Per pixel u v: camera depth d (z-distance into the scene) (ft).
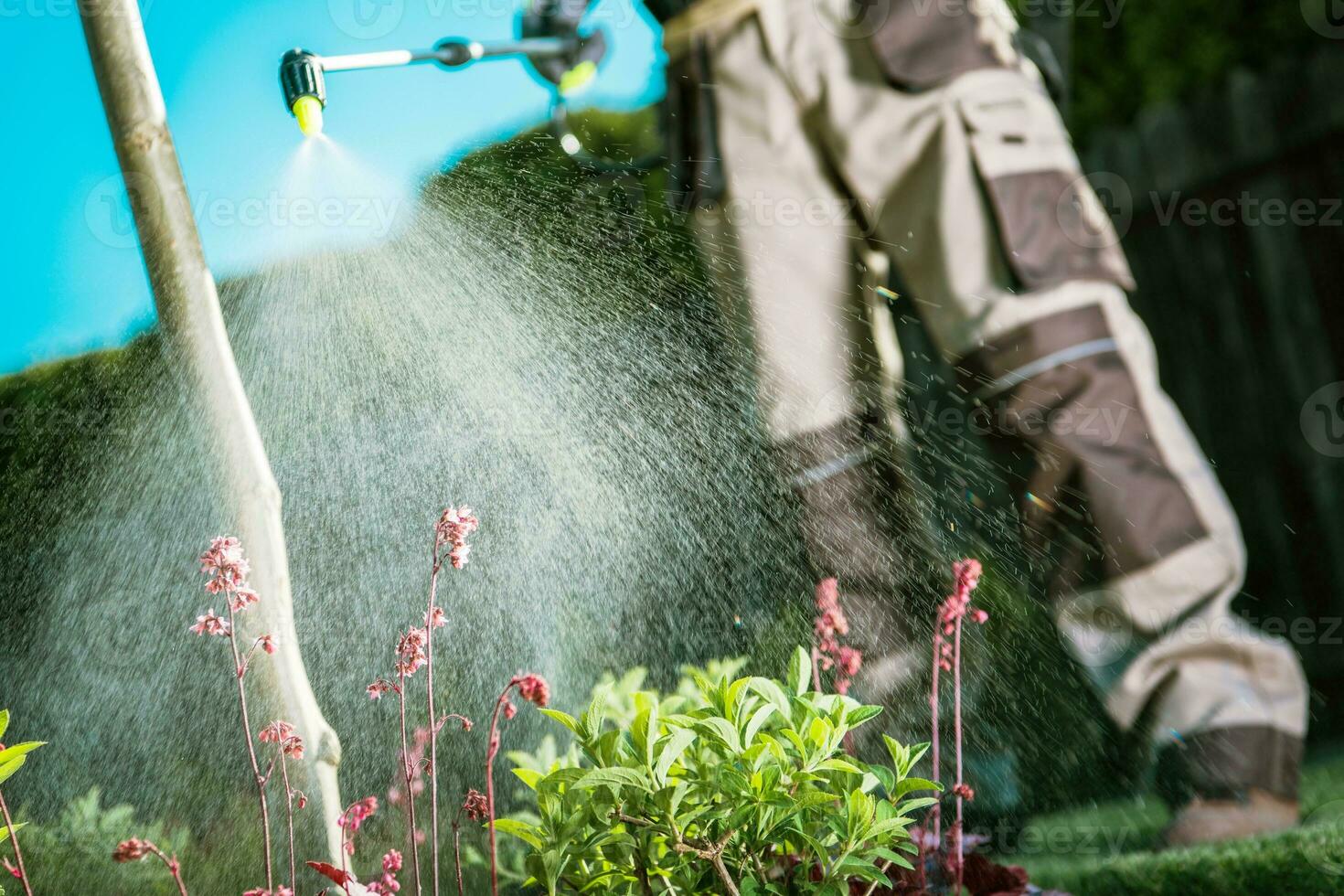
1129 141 13.37
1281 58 11.78
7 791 8.21
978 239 7.03
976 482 8.45
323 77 6.88
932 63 7.13
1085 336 6.63
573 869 3.83
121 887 5.76
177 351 4.57
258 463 4.52
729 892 3.60
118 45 4.58
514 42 8.21
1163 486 6.30
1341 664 11.12
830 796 3.41
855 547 7.47
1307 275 11.94
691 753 3.70
